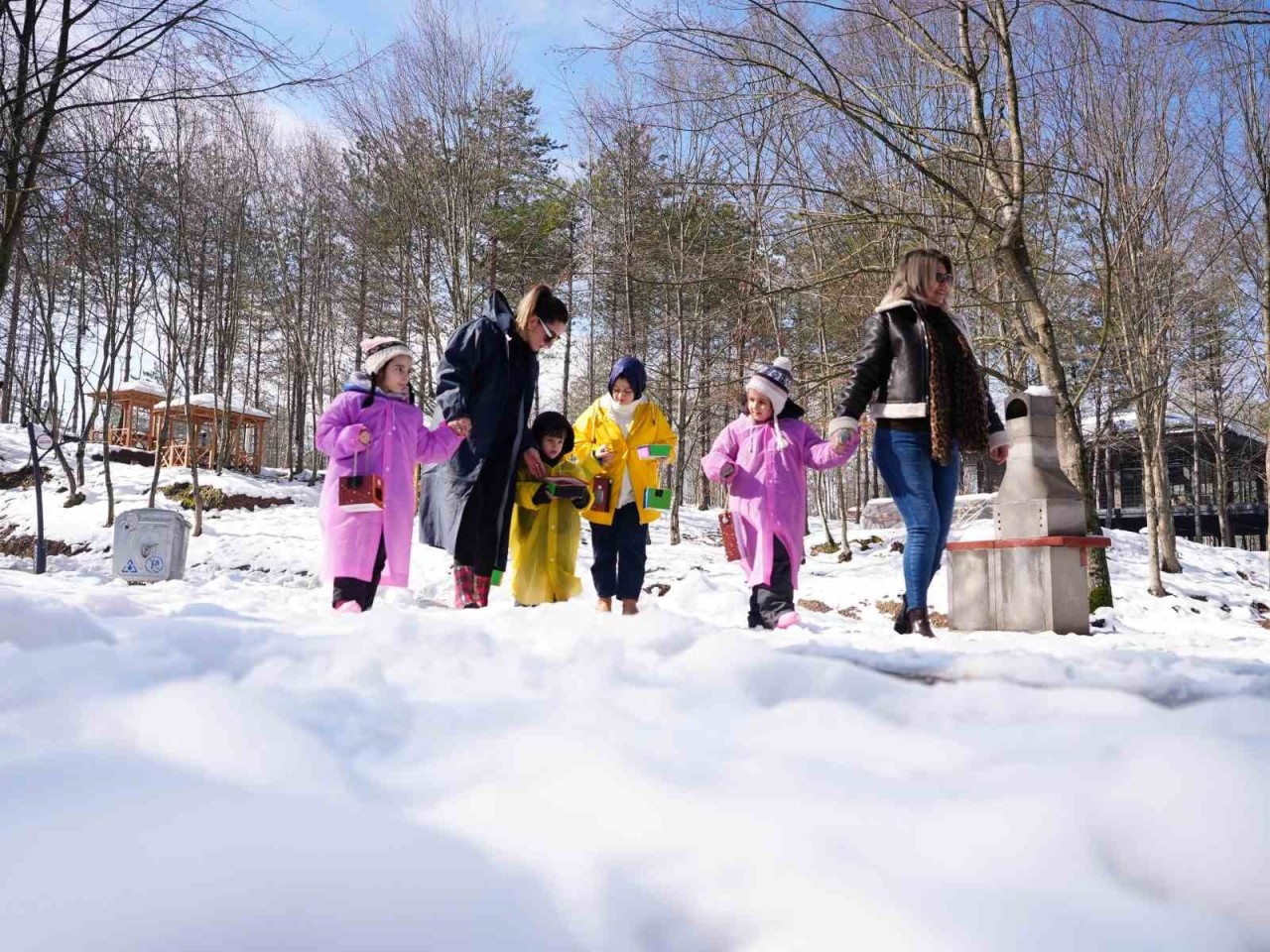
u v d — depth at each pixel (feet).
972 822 3.31
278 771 3.84
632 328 64.80
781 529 16.15
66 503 65.77
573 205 80.23
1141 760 3.95
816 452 16.21
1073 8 32.81
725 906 2.77
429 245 68.23
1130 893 2.93
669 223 60.08
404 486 15.80
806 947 2.56
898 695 6.00
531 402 16.99
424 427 16.34
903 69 39.55
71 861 2.85
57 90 31.45
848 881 2.86
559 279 76.95
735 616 21.68
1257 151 43.34
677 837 3.17
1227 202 44.83
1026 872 2.97
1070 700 5.79
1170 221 44.70
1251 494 125.80
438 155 63.00
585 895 2.80
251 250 88.17
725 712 5.35
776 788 3.71
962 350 15.47
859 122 28.19
